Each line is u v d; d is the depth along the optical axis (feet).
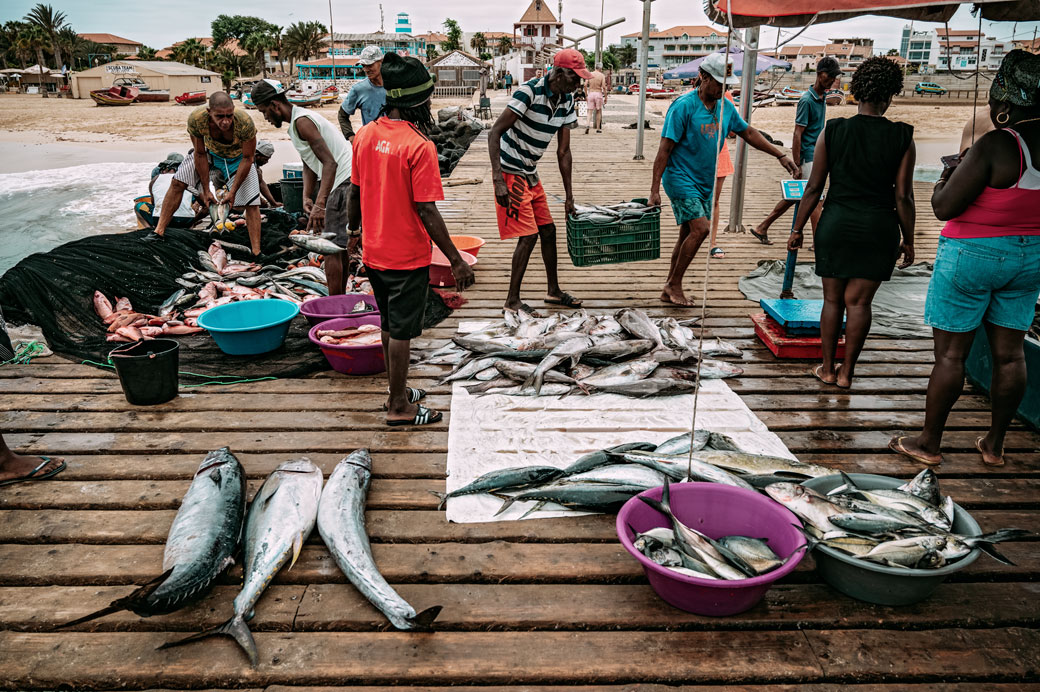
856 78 11.89
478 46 358.84
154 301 18.16
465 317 17.40
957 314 9.71
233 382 13.61
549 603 7.69
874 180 11.85
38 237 30.71
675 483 8.64
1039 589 8.01
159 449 10.93
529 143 15.66
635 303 18.43
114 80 183.62
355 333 14.24
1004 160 8.64
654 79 277.44
